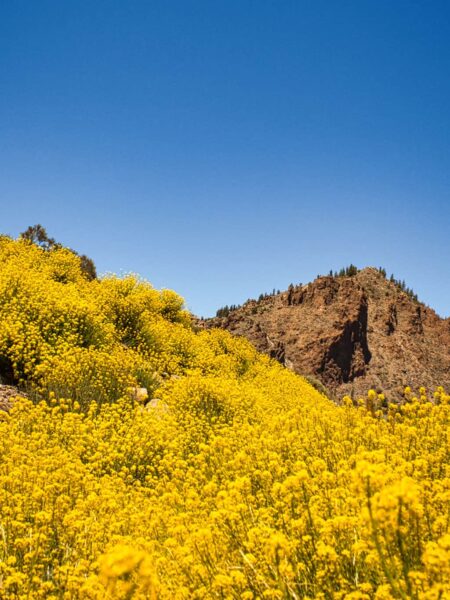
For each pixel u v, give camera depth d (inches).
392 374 6269.7
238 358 814.5
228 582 120.6
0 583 156.0
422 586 104.0
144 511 215.2
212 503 204.5
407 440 227.6
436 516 141.4
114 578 89.0
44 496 207.9
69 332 513.3
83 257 1051.3
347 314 6058.1
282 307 6323.8
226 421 440.5
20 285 560.7
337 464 215.5
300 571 130.4
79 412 402.6
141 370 529.0
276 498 185.0
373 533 99.0
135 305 682.2
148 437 352.5
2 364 448.8
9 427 312.3
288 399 661.9
